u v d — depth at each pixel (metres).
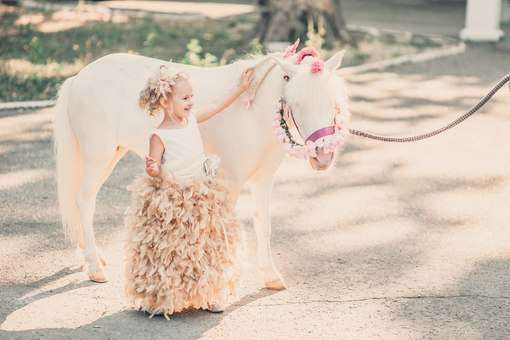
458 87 12.34
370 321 5.35
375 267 6.22
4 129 9.98
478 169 8.61
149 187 5.20
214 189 5.28
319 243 6.70
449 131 10.00
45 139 9.59
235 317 5.40
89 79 5.78
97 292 5.76
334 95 4.91
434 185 8.14
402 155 9.11
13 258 6.33
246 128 5.43
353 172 8.55
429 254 6.46
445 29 17.86
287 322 5.34
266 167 5.65
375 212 7.40
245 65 5.55
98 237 6.77
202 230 5.23
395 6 21.80
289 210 7.45
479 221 7.16
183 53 14.34
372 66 13.74
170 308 5.26
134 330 5.20
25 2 19.84
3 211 7.34
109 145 5.77
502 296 5.71
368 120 10.55
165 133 5.21
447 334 5.18
